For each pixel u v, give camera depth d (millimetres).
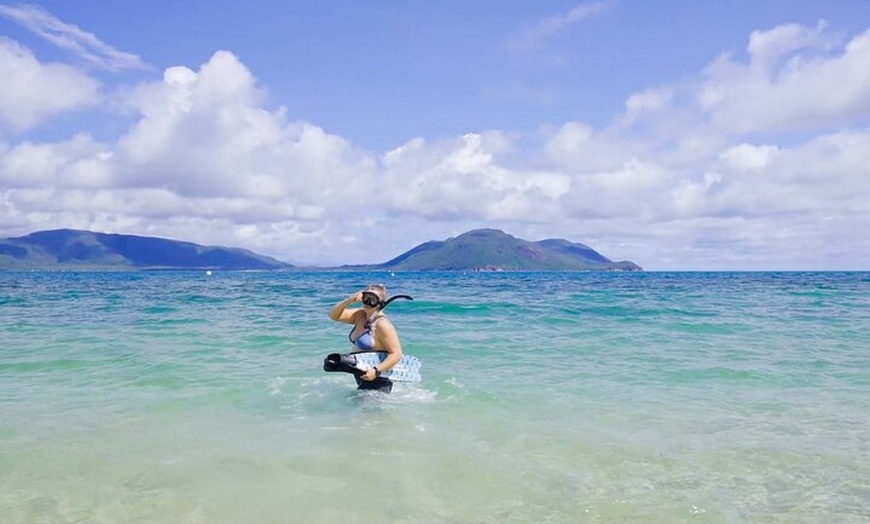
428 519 4559
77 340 13758
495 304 25453
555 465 5723
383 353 8609
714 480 5363
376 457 5910
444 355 12039
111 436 6520
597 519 4578
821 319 18875
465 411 7672
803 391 8828
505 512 4691
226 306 24781
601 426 7012
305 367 10562
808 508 4770
